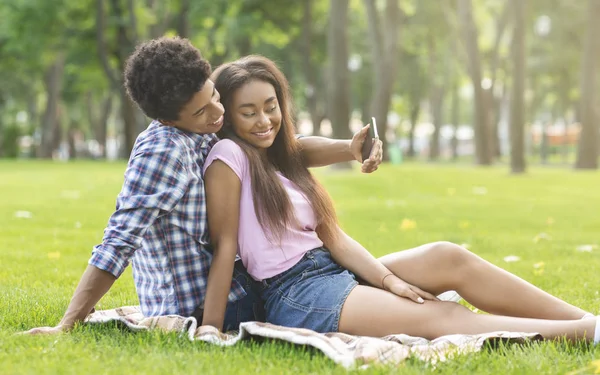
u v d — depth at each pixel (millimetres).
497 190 15234
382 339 3189
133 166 3328
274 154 3605
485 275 3320
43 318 3904
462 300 4582
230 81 3443
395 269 3449
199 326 3467
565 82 44062
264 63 3525
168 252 3404
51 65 39906
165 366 2854
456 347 3029
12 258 6355
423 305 3254
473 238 7895
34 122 47250
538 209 11391
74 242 7492
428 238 7910
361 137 3580
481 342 3074
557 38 40406
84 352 3041
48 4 30672
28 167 25422
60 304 4309
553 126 64688
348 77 20938
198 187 3377
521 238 8070
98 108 54656
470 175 19969
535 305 3279
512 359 2965
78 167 25703
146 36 32469
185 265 3418
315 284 3346
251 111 3443
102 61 30672
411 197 13344
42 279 5414
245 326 3164
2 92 43906
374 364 2836
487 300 3326
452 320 3221
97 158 47312
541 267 6078
